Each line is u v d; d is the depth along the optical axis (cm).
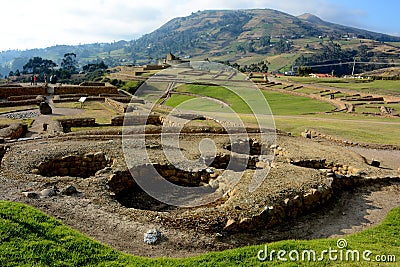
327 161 1631
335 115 4088
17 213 837
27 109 3562
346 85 7662
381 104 5266
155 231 875
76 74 12838
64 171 1392
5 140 1750
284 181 1213
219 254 790
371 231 1000
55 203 987
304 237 972
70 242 768
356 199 1281
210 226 936
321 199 1188
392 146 2206
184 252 827
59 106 3866
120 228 891
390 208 1208
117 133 2088
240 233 945
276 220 1021
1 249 697
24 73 13838
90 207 987
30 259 690
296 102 5484
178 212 1032
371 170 1534
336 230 1026
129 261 739
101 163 1418
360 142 2295
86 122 2733
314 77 9525
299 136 2336
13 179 1146
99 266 712
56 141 1759
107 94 5100
